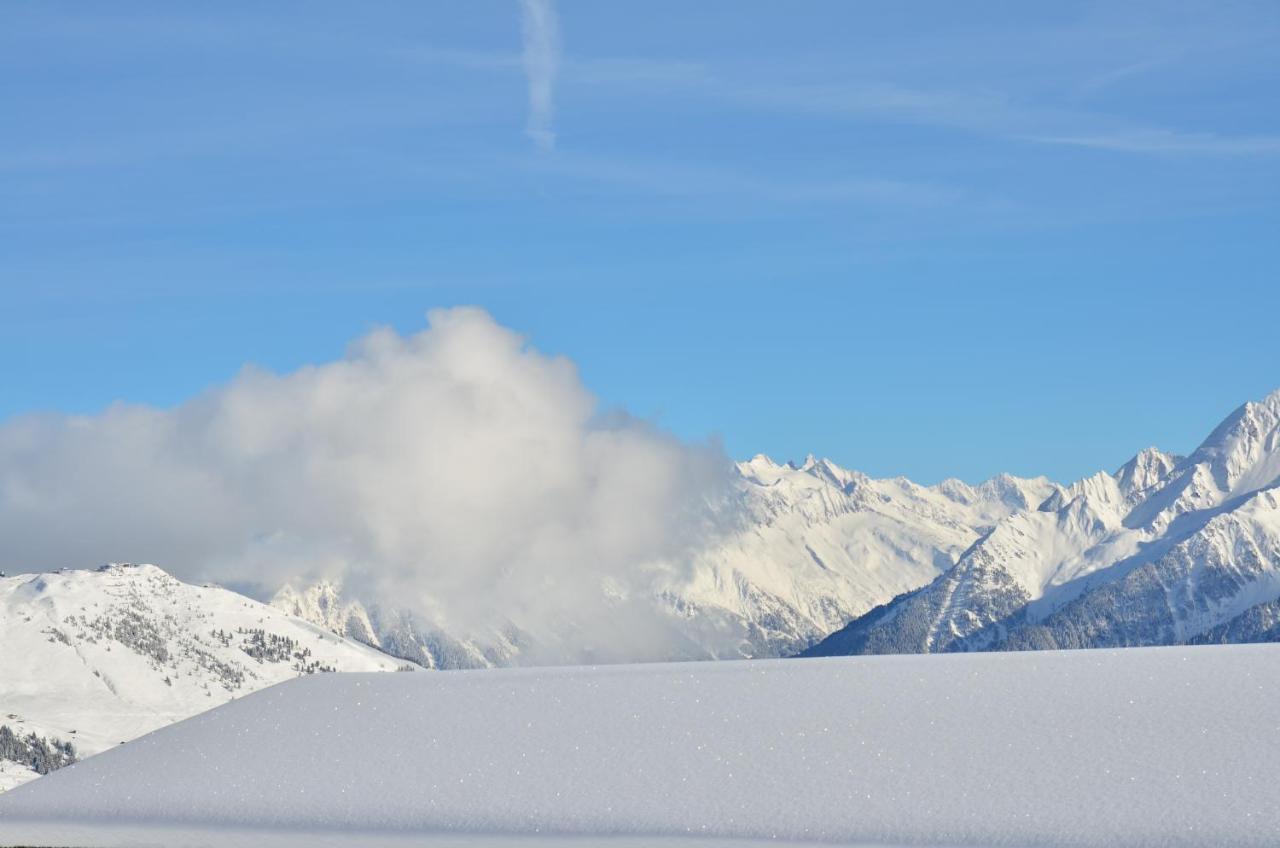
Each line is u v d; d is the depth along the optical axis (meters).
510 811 53.75
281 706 68.12
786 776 53.44
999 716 56.09
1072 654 62.09
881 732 56.12
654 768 55.81
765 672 64.12
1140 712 54.75
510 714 63.28
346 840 52.25
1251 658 59.03
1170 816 46.41
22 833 55.97
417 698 66.81
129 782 61.59
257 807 57.25
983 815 48.34
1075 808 47.94
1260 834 44.34
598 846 49.19
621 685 64.88
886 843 47.34
